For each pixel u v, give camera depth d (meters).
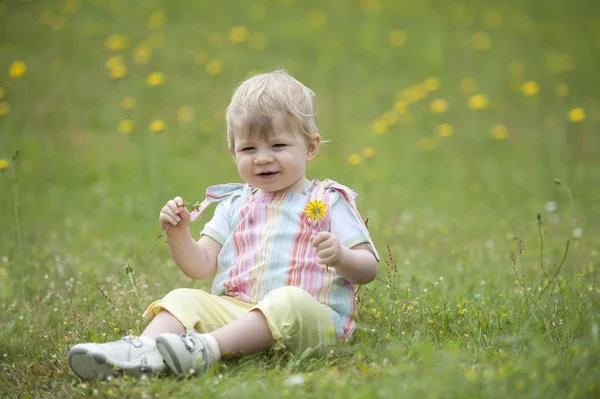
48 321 4.95
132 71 14.03
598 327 4.21
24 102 12.43
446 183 10.07
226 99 13.29
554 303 4.85
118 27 15.80
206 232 4.52
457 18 17.83
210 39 15.68
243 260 4.29
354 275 4.12
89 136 11.49
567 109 13.13
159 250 7.02
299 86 4.47
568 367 3.52
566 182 9.95
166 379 3.66
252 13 17.34
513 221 8.26
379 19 17.45
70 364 3.72
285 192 4.42
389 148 11.52
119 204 8.90
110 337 4.47
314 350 3.92
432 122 12.77
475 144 11.88
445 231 7.47
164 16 16.44
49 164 10.23
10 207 8.66
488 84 14.45
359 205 8.88
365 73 14.75
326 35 16.44
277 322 3.84
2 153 10.13
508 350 3.95
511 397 3.14
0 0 16.05
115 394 3.55
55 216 8.53
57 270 6.16
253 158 4.29
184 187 9.34
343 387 3.34
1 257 6.82
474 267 6.25
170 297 4.04
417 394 3.16
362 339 4.17
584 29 17.52
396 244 7.23
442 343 4.10
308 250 4.23
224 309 4.12
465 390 3.20
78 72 13.78
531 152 11.43
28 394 3.77
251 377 3.59
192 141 11.39
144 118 12.19
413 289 5.47
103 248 7.18
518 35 17.09
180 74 14.15
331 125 12.38
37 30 15.22
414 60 15.52
